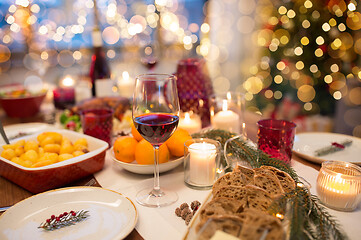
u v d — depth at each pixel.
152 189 0.53
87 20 2.39
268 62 1.91
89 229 0.41
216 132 0.62
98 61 1.05
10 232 0.40
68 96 1.04
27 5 1.97
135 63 2.64
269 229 0.30
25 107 0.97
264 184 0.43
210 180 0.54
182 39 2.58
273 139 0.58
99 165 0.59
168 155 0.59
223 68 2.68
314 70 1.65
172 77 0.48
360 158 0.62
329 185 0.45
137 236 0.41
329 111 1.81
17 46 2.38
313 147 0.69
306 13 1.60
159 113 0.50
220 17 2.57
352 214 0.44
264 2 2.23
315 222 0.38
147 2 2.39
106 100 0.91
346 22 1.54
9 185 0.56
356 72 1.59
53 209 0.45
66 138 0.64
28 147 0.58
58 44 2.54
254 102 2.04
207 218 0.34
